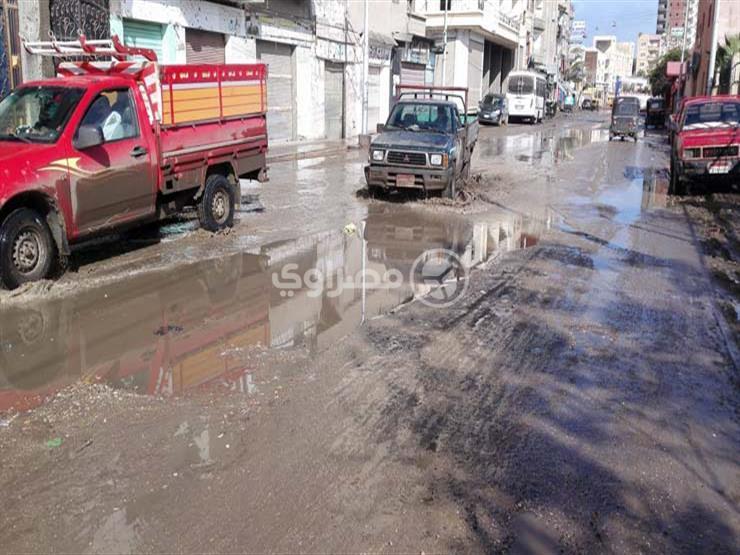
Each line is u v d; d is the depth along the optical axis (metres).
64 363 5.54
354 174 18.11
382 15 36.31
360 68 32.91
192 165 9.66
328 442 4.32
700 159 14.79
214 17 21.27
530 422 4.68
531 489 3.88
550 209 13.48
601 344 6.20
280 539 3.39
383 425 4.57
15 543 3.33
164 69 8.94
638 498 3.84
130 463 4.04
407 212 12.67
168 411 4.70
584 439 4.48
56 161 7.50
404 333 6.32
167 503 3.66
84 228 7.93
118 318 6.60
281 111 26.64
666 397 5.15
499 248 9.98
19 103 8.12
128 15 17.38
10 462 4.05
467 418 4.70
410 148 13.24
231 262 8.79
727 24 41.44
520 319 6.82
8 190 6.98
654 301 7.54
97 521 3.51
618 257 9.57
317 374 5.35
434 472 4.02
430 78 46.53
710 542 3.48
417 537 3.43
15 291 7.16
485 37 54.44
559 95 89.19
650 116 52.91
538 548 3.38
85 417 4.61
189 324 6.48
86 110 7.98
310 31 27.58
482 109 48.47
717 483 4.02
